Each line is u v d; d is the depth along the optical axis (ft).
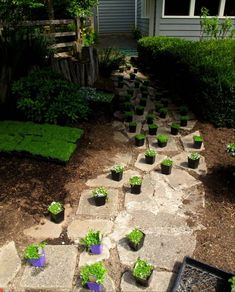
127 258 7.13
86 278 6.19
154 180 10.02
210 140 12.60
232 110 13.15
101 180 10.03
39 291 6.43
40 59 17.02
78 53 23.32
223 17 28.89
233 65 14.89
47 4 24.08
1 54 15.07
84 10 26.22
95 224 8.14
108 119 14.52
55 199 9.08
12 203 8.81
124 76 23.08
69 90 13.76
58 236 7.77
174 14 29.09
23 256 7.20
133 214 8.49
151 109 16.19
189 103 16.22
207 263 6.97
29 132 11.84
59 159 10.32
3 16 21.36
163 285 6.49
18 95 13.87
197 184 9.77
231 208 8.64
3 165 10.41
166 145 12.32
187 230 7.90
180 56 17.72
